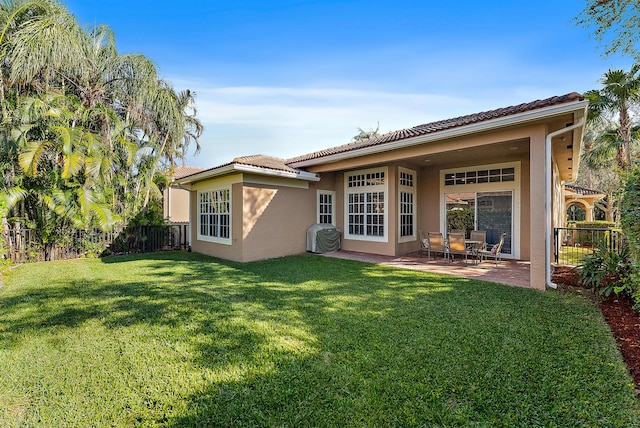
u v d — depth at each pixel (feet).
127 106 40.52
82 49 32.91
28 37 28.04
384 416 7.86
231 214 33.50
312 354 11.15
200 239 40.06
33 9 30.50
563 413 7.91
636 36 22.79
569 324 13.78
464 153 30.50
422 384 9.18
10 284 21.99
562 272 24.90
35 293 19.56
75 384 9.42
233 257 33.12
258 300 17.79
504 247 32.83
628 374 9.65
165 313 15.61
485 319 14.47
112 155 37.60
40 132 31.22
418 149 26.48
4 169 29.73
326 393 8.82
